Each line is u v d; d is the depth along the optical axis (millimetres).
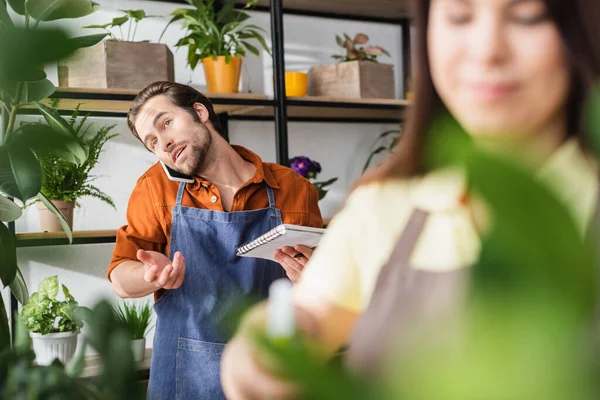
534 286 111
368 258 455
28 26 185
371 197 433
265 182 2229
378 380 132
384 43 3689
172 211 2170
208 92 2873
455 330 127
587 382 111
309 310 426
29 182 1494
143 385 306
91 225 3012
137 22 2934
